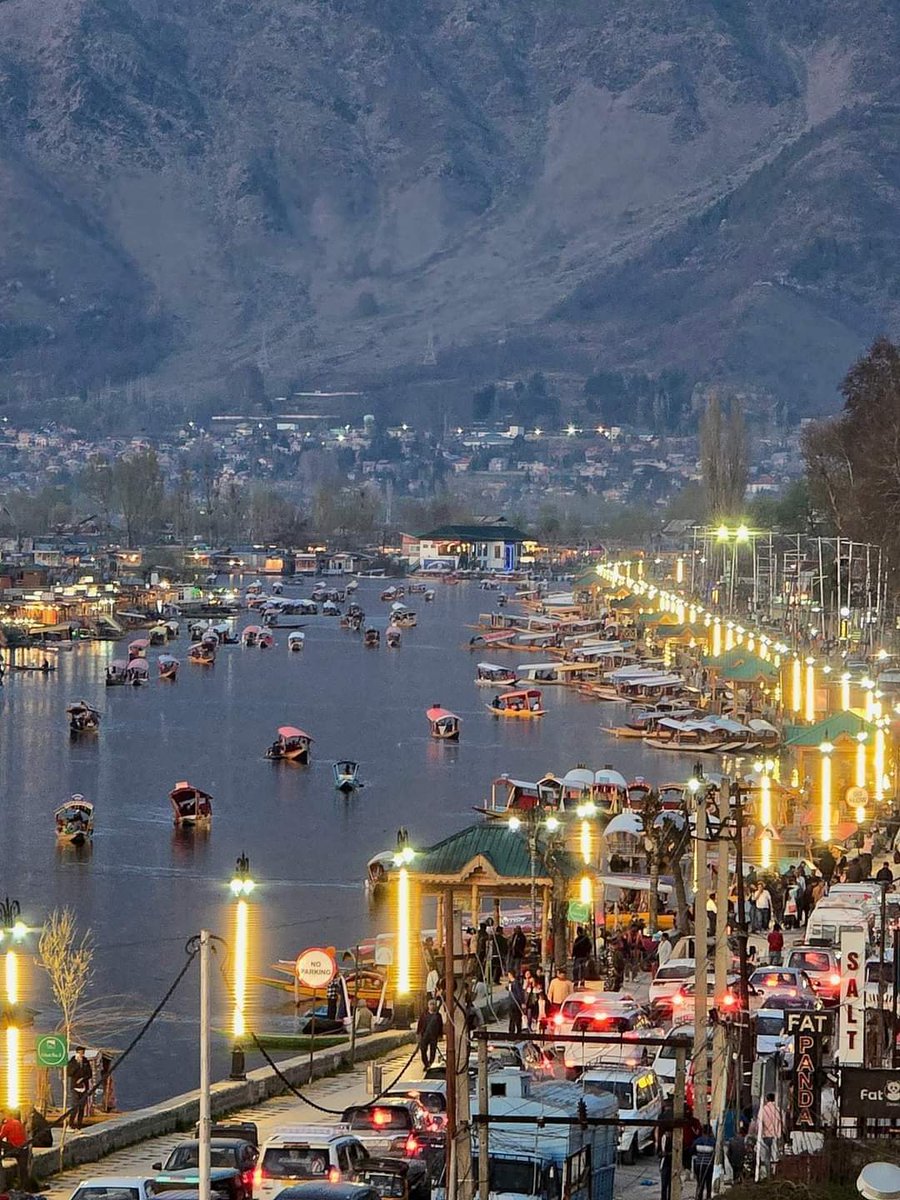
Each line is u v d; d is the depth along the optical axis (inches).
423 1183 3070.9
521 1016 4397.1
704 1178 3115.2
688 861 6993.1
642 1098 3494.1
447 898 2765.7
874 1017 3282.5
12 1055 4638.3
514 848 5546.3
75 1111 4097.0
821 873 6515.8
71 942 7022.6
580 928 5511.8
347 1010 5329.7
